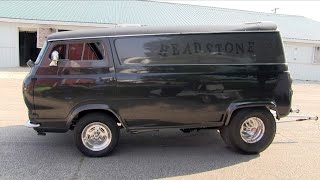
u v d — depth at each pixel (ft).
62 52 18.80
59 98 18.60
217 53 19.34
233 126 19.92
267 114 20.16
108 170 17.28
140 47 18.80
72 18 69.72
